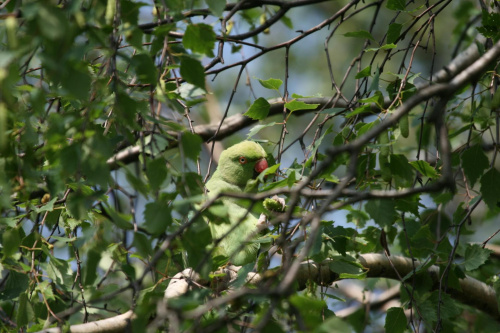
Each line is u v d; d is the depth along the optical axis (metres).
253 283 6.25
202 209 4.42
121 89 4.54
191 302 3.89
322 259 6.52
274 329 4.20
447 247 7.76
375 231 7.64
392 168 6.45
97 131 4.23
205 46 4.79
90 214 6.46
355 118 7.14
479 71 5.13
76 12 3.93
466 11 10.42
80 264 6.77
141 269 9.23
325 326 3.59
